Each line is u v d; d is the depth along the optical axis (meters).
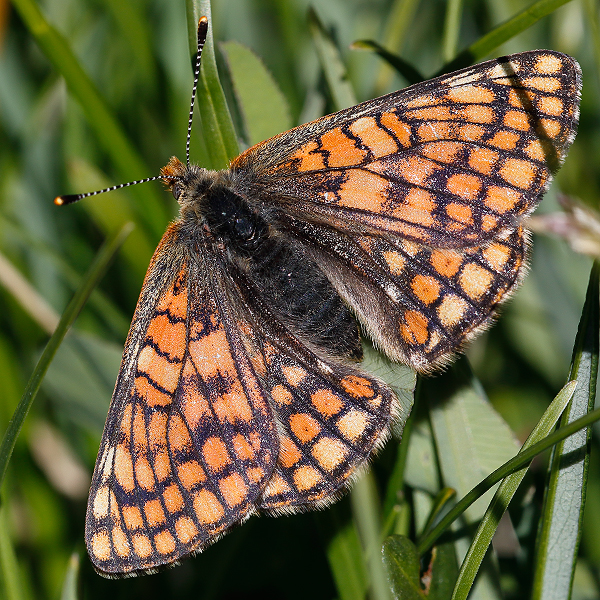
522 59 0.20
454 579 0.20
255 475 0.20
